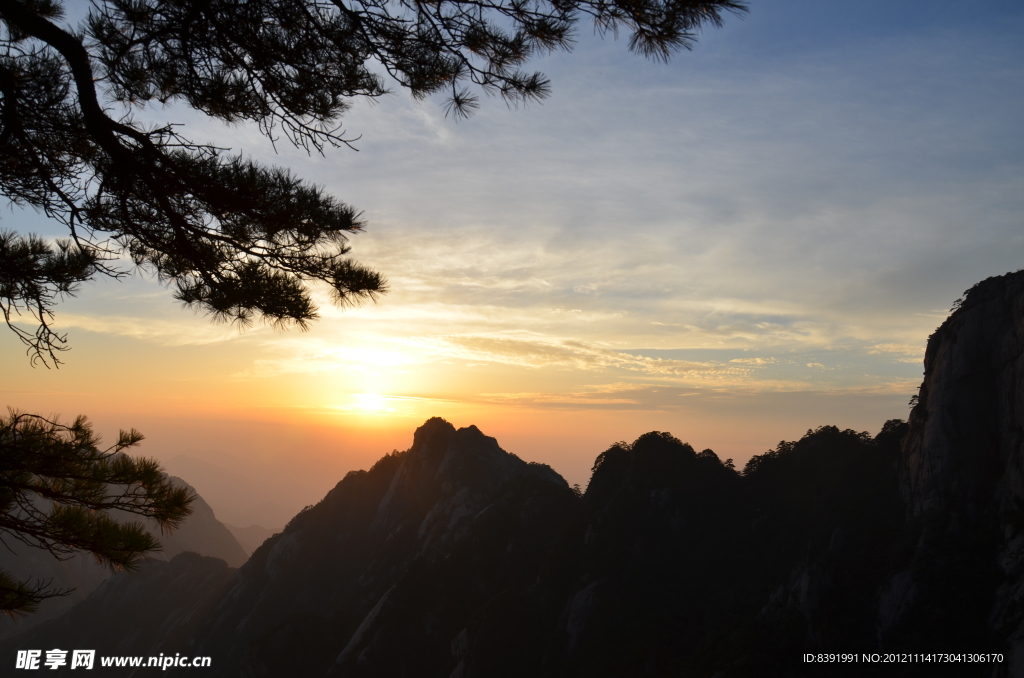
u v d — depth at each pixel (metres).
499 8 9.59
